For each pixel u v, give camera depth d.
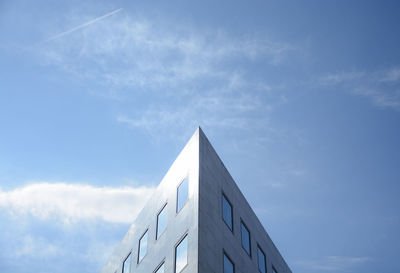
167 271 34.59
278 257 48.41
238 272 35.97
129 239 46.81
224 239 35.59
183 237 34.22
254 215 44.78
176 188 39.22
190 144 39.56
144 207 45.72
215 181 37.97
